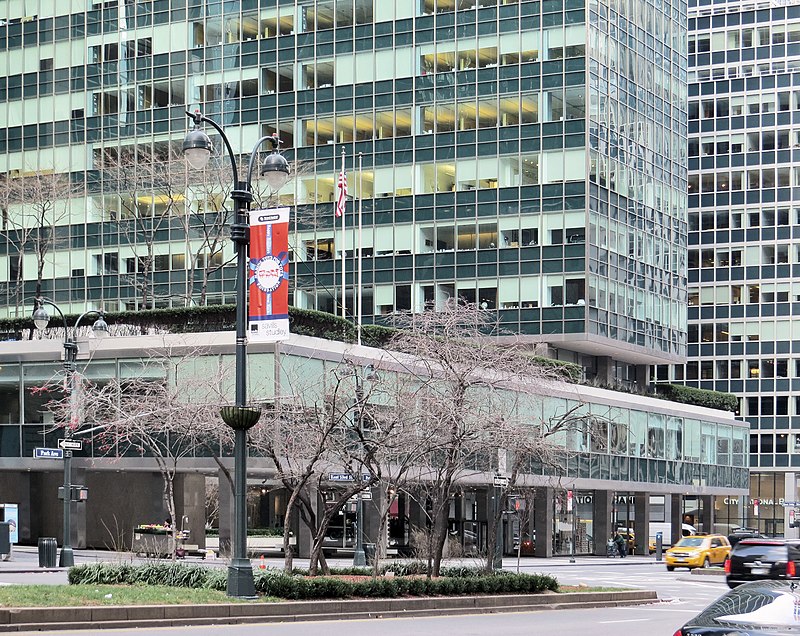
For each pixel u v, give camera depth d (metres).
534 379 39.56
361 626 22.75
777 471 109.25
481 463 45.03
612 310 75.06
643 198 80.19
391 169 76.75
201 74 80.69
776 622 12.55
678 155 86.44
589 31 73.81
